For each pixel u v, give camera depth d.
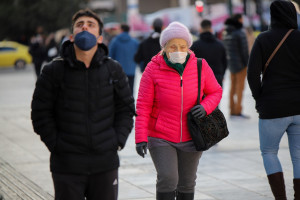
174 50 10.35
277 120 11.25
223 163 17.42
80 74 8.64
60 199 8.77
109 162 8.80
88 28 8.77
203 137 10.33
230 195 13.87
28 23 94.00
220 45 19.42
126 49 27.33
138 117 10.46
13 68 78.69
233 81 26.31
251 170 16.45
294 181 11.44
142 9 130.88
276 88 11.20
